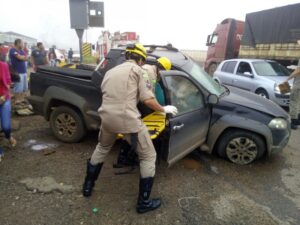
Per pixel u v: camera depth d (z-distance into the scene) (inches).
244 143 153.8
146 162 105.0
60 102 170.7
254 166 155.3
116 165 143.5
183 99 131.6
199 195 123.5
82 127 165.0
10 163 142.6
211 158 163.0
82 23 309.7
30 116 226.7
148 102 99.1
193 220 106.3
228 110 151.4
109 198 117.0
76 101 157.9
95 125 158.4
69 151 160.6
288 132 152.6
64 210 107.7
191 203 117.1
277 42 378.6
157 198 116.3
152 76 116.4
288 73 333.1
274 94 287.3
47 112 174.1
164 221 104.9
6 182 124.7
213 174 143.8
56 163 145.2
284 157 169.6
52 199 114.3
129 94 97.6
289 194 128.0
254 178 141.7
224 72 373.7
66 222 101.2
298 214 113.1
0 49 194.9
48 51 653.9
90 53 649.0
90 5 311.6
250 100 160.6
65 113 166.7
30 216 103.3
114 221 103.2
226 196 123.8
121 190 123.3
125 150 142.7
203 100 147.2
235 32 494.0
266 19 398.0
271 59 393.1
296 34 344.5
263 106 153.5
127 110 97.0
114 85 98.3
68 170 138.2
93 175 114.6
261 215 111.2
